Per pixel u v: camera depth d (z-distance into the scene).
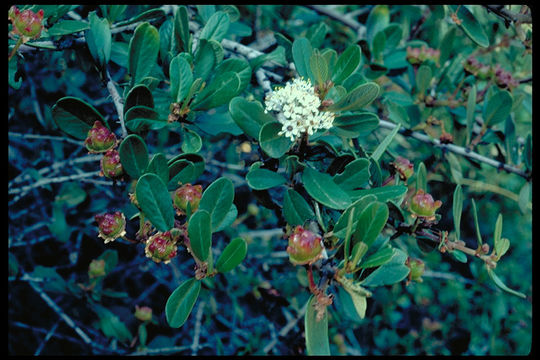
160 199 0.22
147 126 0.24
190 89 0.24
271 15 0.51
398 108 0.35
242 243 0.22
